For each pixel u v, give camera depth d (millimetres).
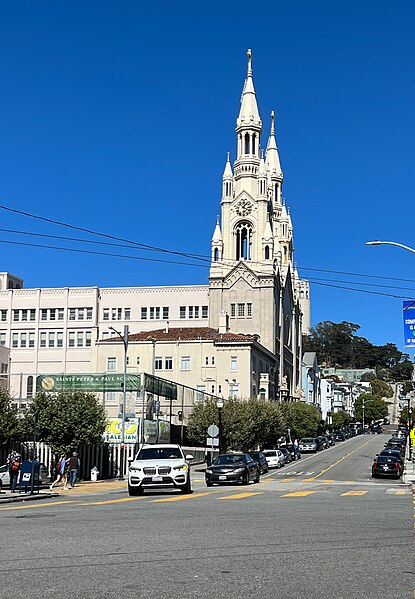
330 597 9125
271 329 112125
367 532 15805
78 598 8992
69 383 60062
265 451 69875
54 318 116688
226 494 31875
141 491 31859
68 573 10672
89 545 13602
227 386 93125
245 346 93562
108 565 11352
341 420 180625
